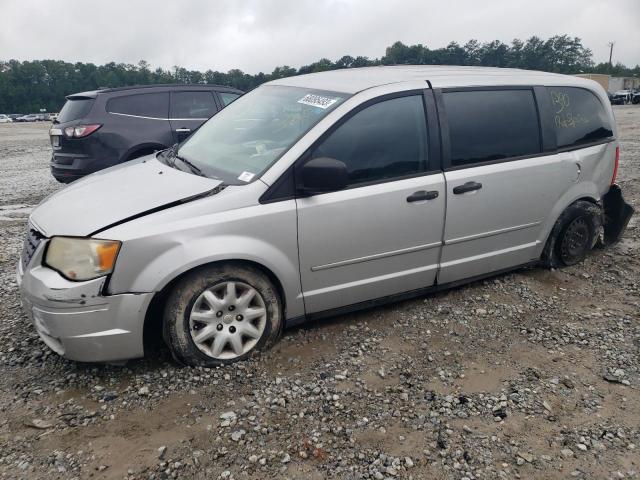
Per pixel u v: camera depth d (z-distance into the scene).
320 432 2.79
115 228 3.03
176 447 2.67
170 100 8.48
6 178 11.10
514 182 4.27
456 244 4.11
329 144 3.53
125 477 2.49
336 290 3.69
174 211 3.14
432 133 3.90
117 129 7.99
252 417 2.89
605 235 5.50
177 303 3.18
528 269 4.97
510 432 2.80
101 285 2.99
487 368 3.40
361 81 3.91
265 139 3.74
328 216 3.49
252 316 3.42
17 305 4.28
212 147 4.01
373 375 3.31
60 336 3.04
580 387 3.20
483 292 4.48
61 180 8.26
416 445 2.70
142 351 3.19
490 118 4.21
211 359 3.33
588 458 2.62
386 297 3.97
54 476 2.49
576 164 4.68
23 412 2.95
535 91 4.50
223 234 3.20
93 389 3.15
